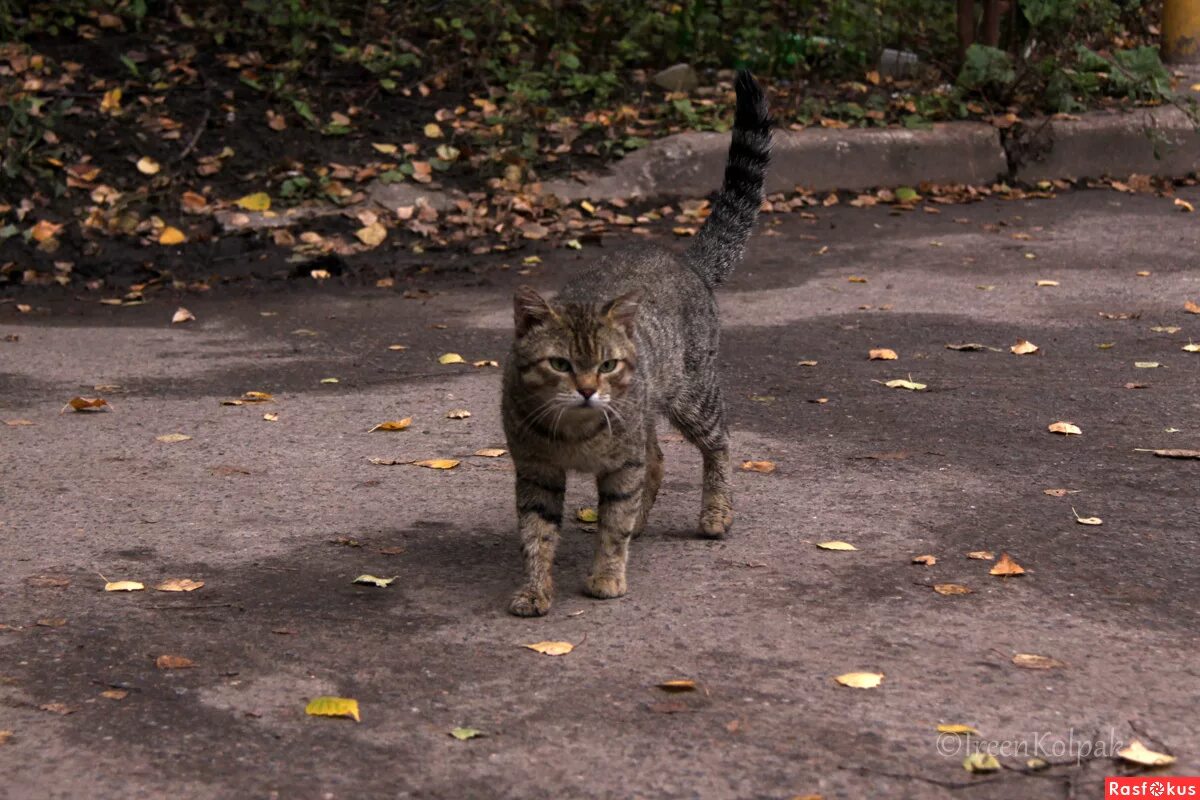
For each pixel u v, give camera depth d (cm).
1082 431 704
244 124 1326
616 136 1369
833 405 768
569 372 488
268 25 1475
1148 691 413
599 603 496
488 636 465
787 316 991
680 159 1330
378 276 1130
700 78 1533
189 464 672
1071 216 1311
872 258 1169
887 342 914
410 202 1248
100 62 1397
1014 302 1020
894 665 434
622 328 502
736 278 1110
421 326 981
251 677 432
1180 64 1709
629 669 436
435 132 1339
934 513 585
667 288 584
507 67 1480
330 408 776
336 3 1504
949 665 433
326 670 437
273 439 715
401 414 763
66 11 1456
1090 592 493
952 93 1480
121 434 724
